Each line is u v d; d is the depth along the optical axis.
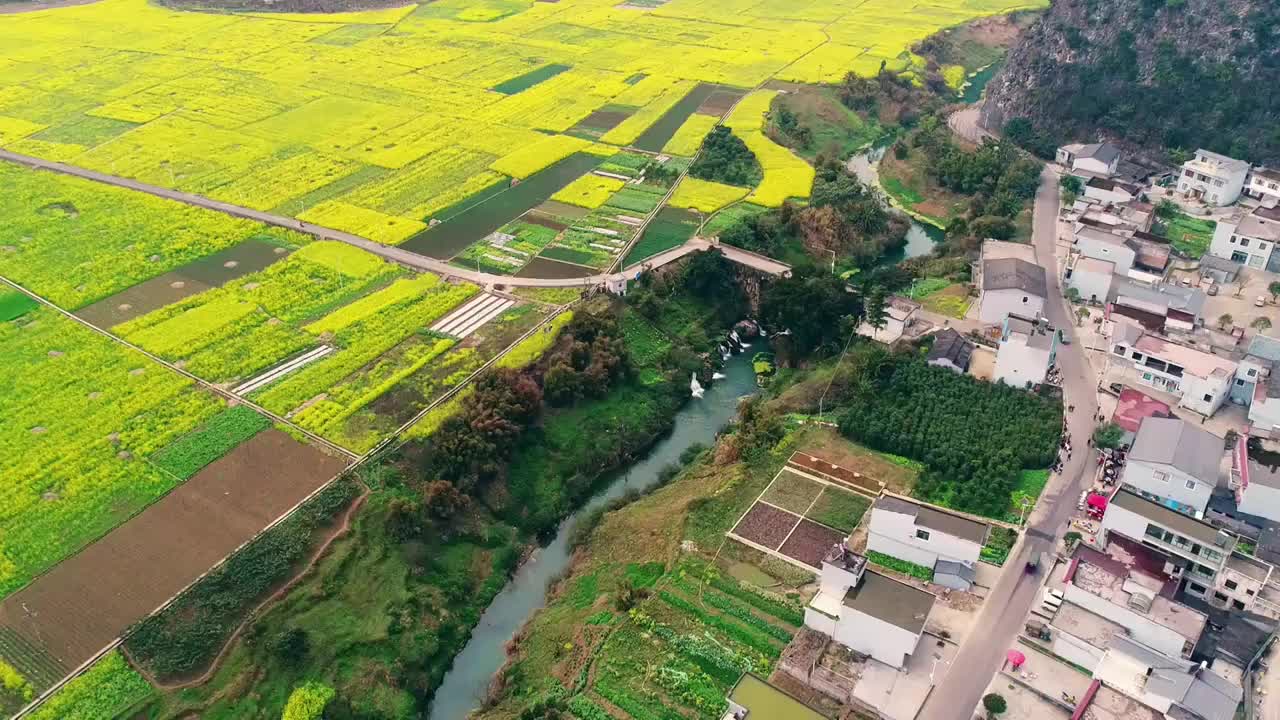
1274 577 91.25
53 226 176.50
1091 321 142.00
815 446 120.44
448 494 109.62
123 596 96.25
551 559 112.88
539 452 123.25
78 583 97.94
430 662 96.62
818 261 168.88
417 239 173.38
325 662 91.94
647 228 177.62
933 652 89.38
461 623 101.88
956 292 153.25
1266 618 90.81
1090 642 86.69
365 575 100.94
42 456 116.06
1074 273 147.50
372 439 118.50
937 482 111.06
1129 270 152.25
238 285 156.38
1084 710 80.56
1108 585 91.06
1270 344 123.44
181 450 116.94
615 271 161.00
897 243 183.00
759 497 111.81
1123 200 177.50
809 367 141.75
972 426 118.06
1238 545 95.00
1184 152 193.00
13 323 145.50
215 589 96.31
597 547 111.19
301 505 107.12
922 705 84.00
